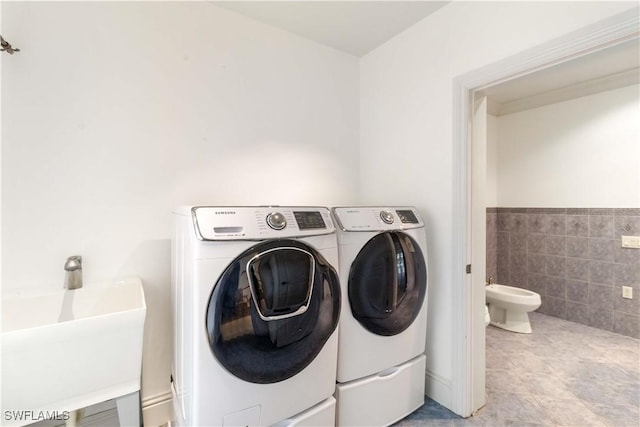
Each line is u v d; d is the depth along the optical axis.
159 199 1.69
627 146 2.85
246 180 1.99
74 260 1.40
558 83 3.04
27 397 1.03
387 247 1.62
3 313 1.25
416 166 2.06
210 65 1.85
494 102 3.62
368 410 1.56
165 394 1.71
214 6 1.86
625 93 2.85
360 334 1.52
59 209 1.44
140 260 1.64
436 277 1.92
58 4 1.43
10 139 1.34
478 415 1.77
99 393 1.17
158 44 1.68
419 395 1.80
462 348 1.76
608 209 2.98
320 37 2.23
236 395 1.14
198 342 1.07
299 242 1.27
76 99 1.47
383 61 2.32
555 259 3.37
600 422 1.71
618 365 2.34
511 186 3.72
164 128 1.71
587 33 1.27
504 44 1.56
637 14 1.14
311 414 1.33
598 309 3.06
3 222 1.33
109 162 1.56
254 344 1.15
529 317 3.40
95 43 1.51
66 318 1.36
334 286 1.39
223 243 1.11
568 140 3.24
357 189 2.55
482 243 1.86
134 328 1.19
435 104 1.93
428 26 1.97
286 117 2.16
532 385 2.07
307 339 1.28
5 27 1.33
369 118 2.46
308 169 2.28
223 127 1.90
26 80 1.36
